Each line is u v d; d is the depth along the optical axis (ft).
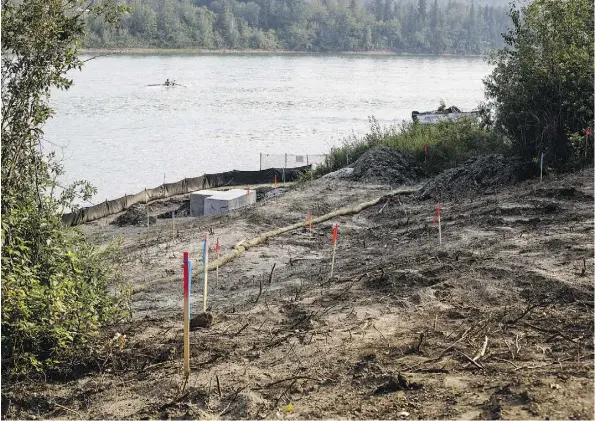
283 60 599.57
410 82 401.90
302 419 23.70
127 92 309.01
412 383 24.80
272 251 62.03
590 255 39.73
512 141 79.71
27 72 40.34
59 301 34.09
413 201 75.77
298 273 52.29
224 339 34.58
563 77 72.38
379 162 93.86
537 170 74.64
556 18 76.69
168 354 33.55
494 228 53.16
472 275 38.52
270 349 32.17
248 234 68.49
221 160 161.89
